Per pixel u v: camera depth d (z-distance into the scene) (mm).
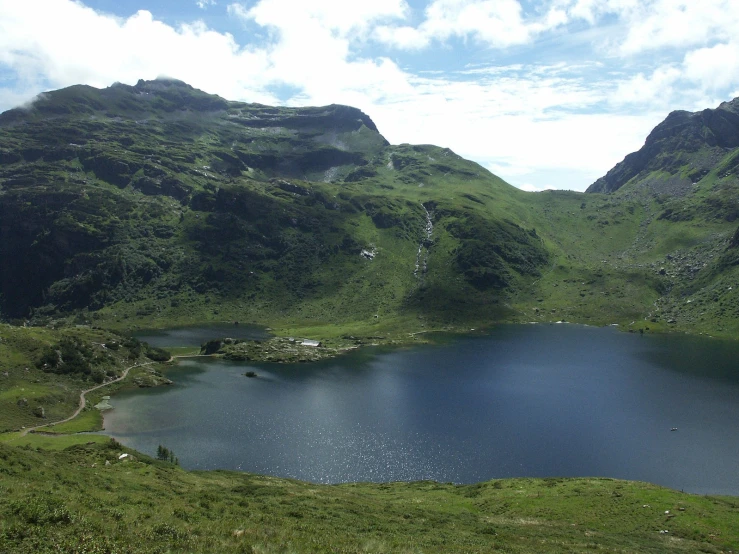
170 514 39906
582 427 141750
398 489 92625
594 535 58969
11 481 40500
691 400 167000
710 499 75812
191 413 151875
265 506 52531
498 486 87938
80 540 28688
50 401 149250
